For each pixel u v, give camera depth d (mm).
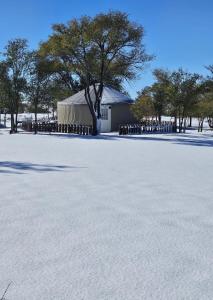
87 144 24438
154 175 12172
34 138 29672
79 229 6367
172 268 4820
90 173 12359
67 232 6195
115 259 5086
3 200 8352
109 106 41969
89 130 36688
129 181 10984
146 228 6492
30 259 5035
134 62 36375
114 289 4230
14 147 21578
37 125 39969
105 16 34312
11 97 38219
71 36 34844
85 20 34906
